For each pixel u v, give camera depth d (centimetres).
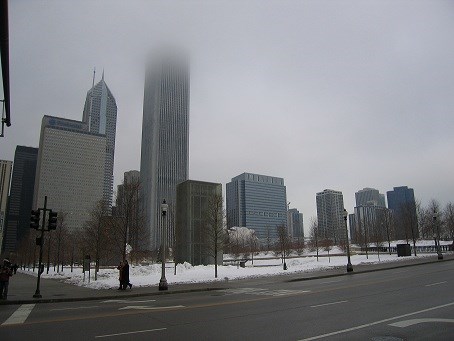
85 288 2538
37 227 2177
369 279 2495
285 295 1825
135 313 1390
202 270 3691
